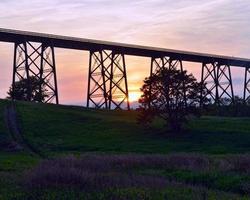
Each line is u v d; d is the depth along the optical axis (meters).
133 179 25.11
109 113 91.94
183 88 71.94
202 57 102.44
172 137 69.56
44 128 77.06
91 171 29.23
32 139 68.88
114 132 74.88
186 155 41.62
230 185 27.27
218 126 77.56
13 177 26.56
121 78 93.88
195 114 73.12
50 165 31.28
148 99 72.75
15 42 84.62
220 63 106.38
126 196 19.20
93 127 78.88
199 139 67.19
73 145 65.00
